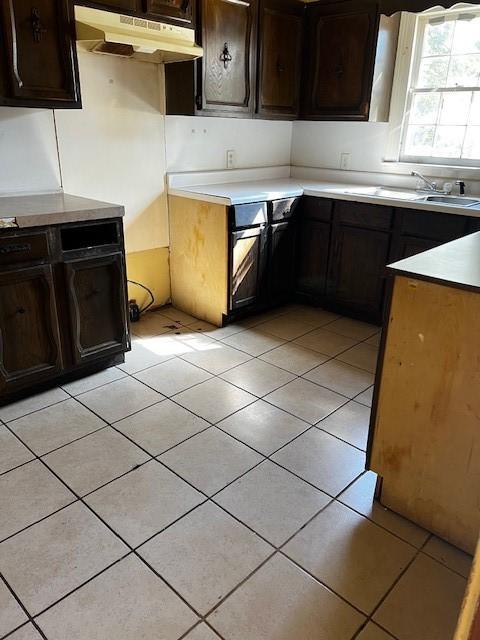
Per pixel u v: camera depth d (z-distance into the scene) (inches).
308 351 116.4
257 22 122.4
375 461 67.0
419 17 128.9
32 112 101.3
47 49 85.5
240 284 126.9
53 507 66.4
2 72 81.4
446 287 54.2
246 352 115.2
